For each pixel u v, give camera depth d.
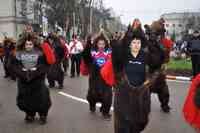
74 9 57.53
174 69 20.03
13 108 10.57
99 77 9.21
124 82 6.15
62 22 57.09
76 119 9.18
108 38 9.16
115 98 6.24
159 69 6.25
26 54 8.26
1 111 10.17
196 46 15.58
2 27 62.34
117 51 6.15
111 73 6.29
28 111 8.66
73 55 18.97
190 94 5.87
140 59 6.17
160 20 9.29
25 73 8.21
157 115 9.69
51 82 14.67
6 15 62.19
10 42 18.02
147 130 8.20
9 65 8.28
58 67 14.44
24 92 8.44
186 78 18.64
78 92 13.54
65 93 13.28
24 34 8.30
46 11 57.44
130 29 6.24
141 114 6.11
